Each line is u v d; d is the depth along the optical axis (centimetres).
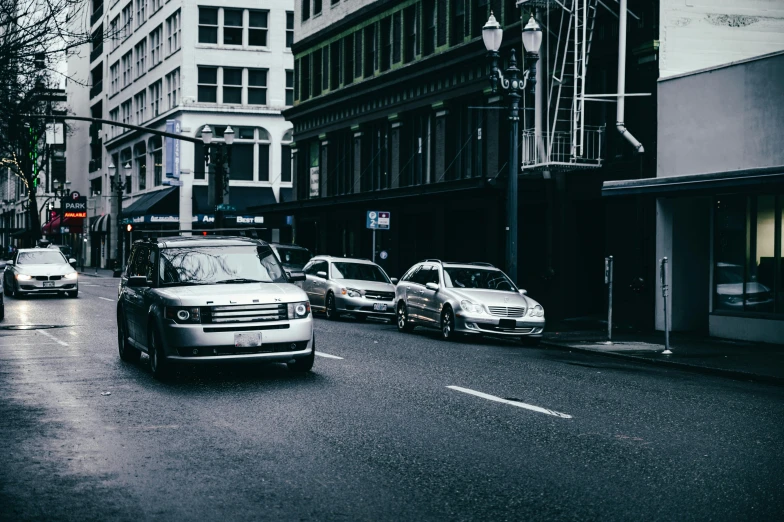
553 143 2478
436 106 3341
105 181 8494
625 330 2211
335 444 828
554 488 681
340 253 4141
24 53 1355
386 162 3762
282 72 6291
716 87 2042
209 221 6050
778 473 739
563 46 2505
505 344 1914
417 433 879
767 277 1923
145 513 612
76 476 714
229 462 759
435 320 1983
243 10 6238
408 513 613
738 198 2002
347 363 1436
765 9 2281
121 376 1282
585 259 2584
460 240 3192
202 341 1180
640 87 2278
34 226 7294
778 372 1397
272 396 1098
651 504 641
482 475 718
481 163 3077
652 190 2064
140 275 1379
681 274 2197
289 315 1228
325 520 597
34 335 1914
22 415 979
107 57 8550
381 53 3794
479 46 3036
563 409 1027
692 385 1277
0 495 658
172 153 6088
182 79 6153
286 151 6306
